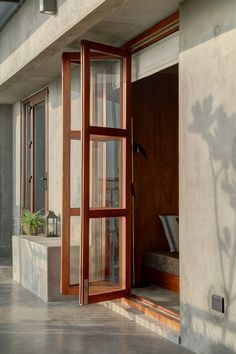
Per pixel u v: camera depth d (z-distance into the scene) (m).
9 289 7.19
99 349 4.57
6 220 10.52
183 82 4.64
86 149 5.58
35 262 6.89
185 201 4.61
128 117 5.98
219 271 4.17
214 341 4.22
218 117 4.19
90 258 5.62
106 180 5.77
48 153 8.28
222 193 4.14
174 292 6.41
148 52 5.79
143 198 7.20
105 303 6.21
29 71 7.18
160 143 7.30
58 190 7.81
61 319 5.61
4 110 10.45
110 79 5.84
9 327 5.29
